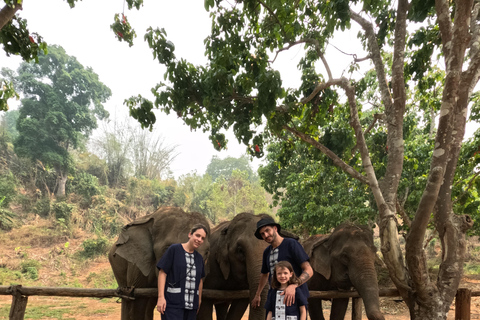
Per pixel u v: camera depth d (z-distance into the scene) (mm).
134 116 7449
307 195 15297
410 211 12945
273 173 18219
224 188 50875
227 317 5695
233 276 5398
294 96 8180
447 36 5434
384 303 11773
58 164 46562
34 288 4883
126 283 5902
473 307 11891
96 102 54062
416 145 13039
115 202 45812
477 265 27500
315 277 5742
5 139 50969
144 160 54188
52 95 48062
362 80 9273
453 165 5410
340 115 9844
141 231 5426
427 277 5238
